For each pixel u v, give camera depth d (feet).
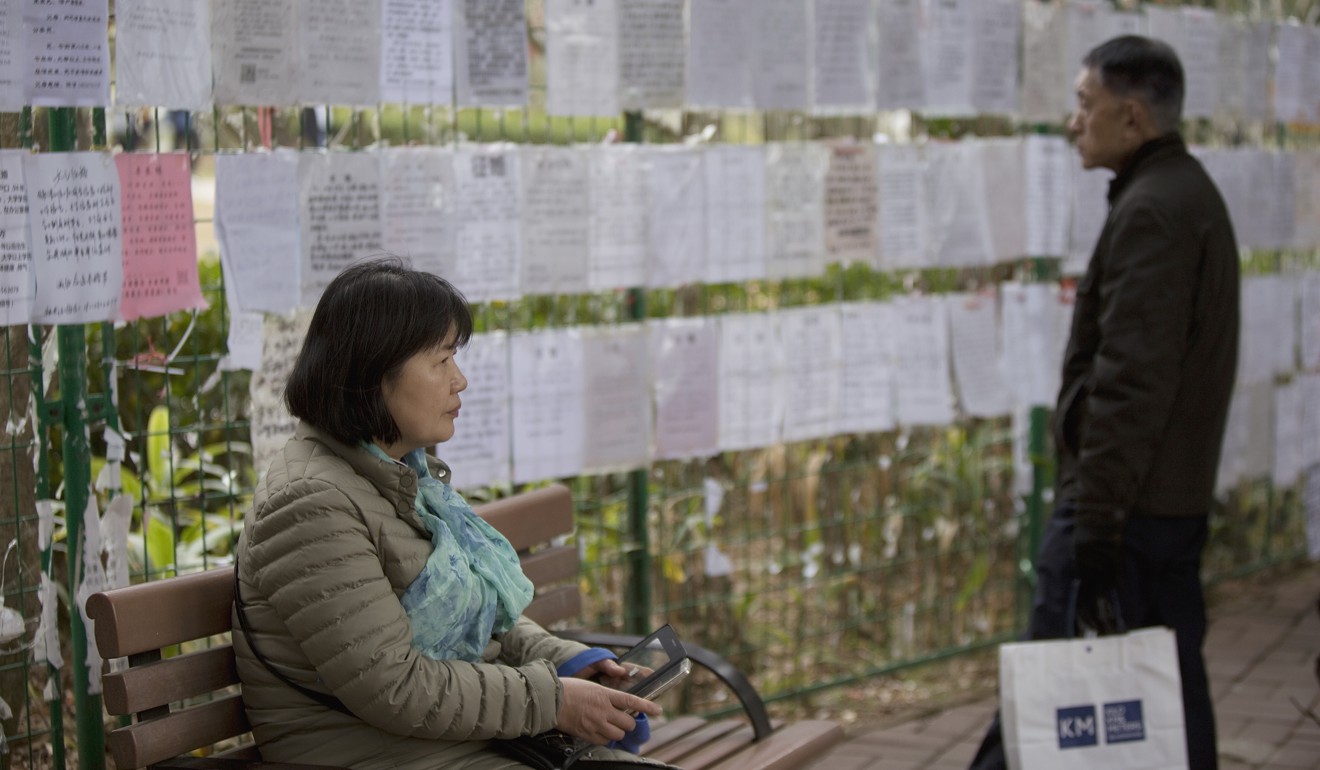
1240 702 15.64
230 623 8.32
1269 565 21.48
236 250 10.59
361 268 8.12
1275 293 20.15
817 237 14.61
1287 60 20.07
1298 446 21.03
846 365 15.15
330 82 10.99
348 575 7.58
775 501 16.38
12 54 9.18
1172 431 11.30
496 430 12.44
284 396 8.14
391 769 7.95
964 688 16.17
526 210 12.41
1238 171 19.21
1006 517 18.21
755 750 9.87
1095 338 11.58
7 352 9.75
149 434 10.72
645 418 13.51
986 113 15.99
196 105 10.26
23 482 10.09
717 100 13.64
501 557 8.65
